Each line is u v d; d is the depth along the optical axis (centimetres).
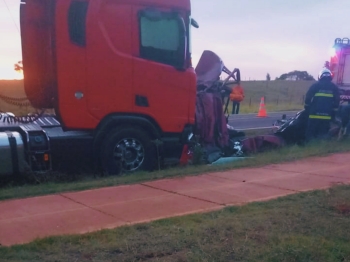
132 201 710
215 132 1154
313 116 1246
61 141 898
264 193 755
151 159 966
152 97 953
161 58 956
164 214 637
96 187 802
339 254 493
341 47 1702
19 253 479
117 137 931
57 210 662
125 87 928
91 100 906
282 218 600
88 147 923
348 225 575
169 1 956
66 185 816
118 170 937
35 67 941
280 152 1147
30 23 939
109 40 909
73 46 887
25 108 945
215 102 1151
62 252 483
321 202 673
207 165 991
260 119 2342
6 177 859
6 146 845
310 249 494
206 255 478
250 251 490
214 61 1198
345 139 1315
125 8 919
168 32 956
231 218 600
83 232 555
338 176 884
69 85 890
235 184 823
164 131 976
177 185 818
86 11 891
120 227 563
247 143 1204
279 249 492
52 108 939
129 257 471
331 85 1249
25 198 732
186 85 983
